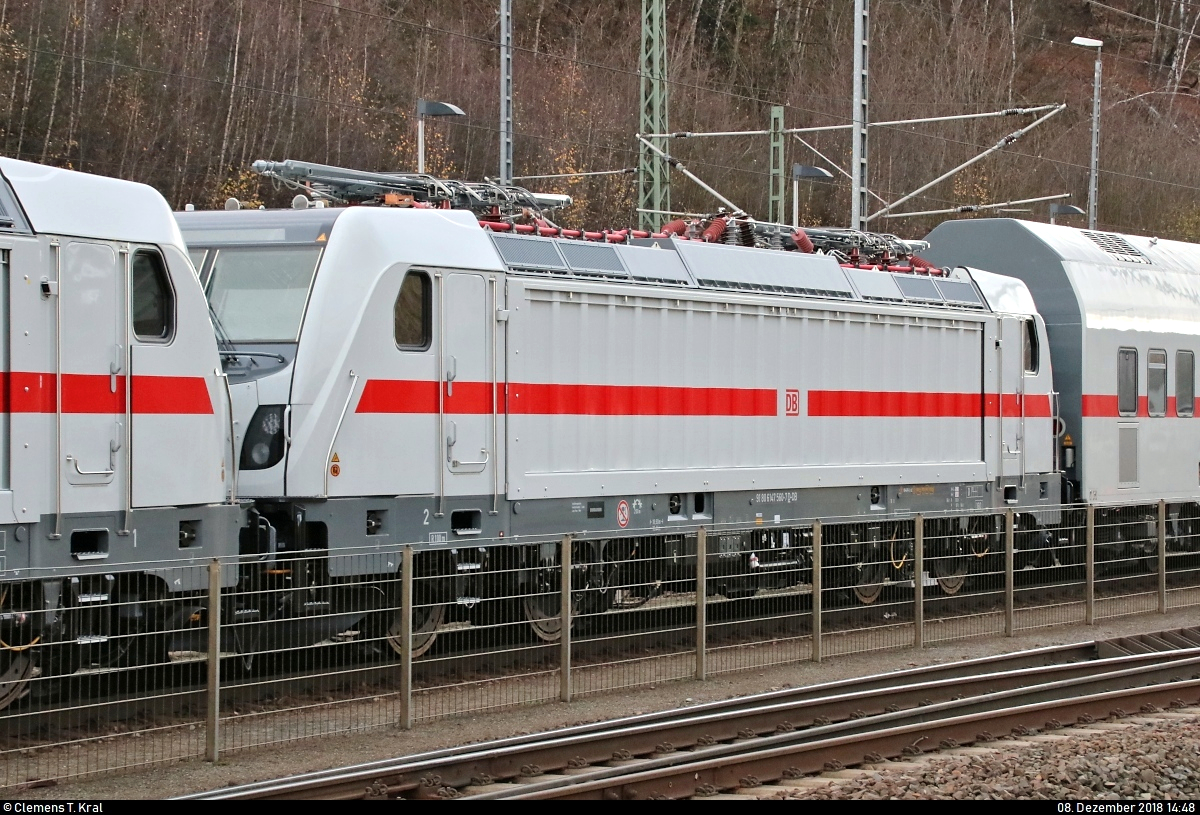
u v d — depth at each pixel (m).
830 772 12.23
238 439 15.70
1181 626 22.00
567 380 18.47
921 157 67.69
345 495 15.94
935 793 11.48
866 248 24.92
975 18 81.25
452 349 17.11
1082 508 22.23
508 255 17.94
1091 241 28.31
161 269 14.05
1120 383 27.25
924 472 23.66
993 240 27.62
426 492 16.77
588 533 18.05
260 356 15.95
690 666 16.78
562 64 60.31
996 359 25.19
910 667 17.83
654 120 40.62
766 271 21.59
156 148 45.59
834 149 65.75
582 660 16.11
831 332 22.33
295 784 10.17
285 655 13.53
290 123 48.50
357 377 16.08
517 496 17.75
